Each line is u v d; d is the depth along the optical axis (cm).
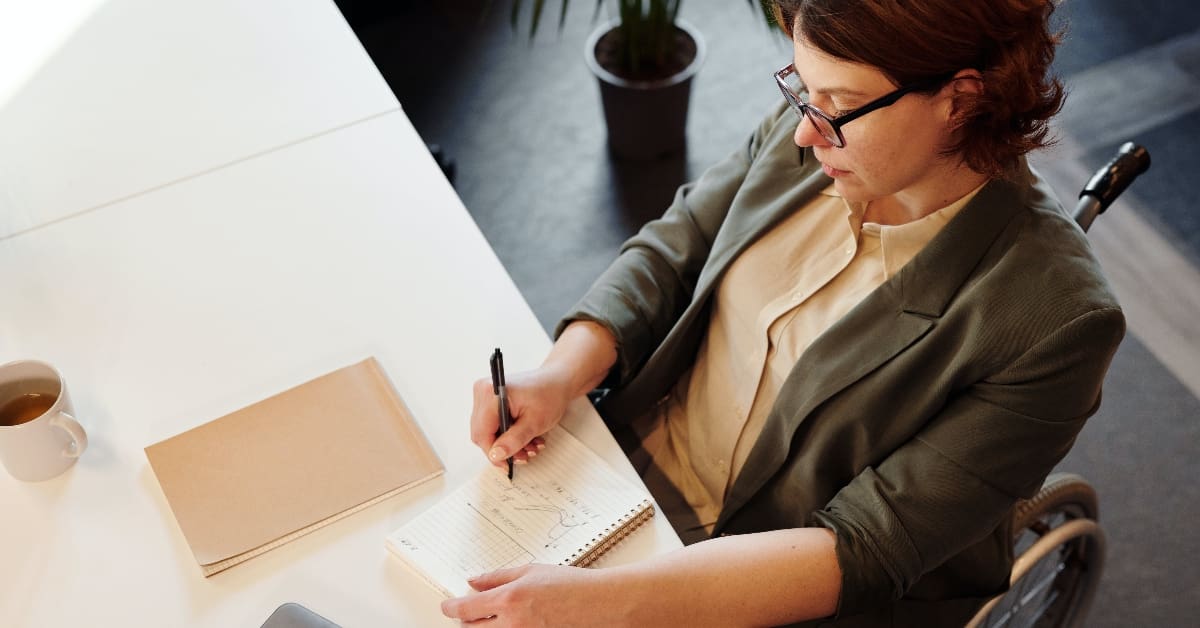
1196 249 238
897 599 114
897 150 94
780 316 118
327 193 138
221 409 116
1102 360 98
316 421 115
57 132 146
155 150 144
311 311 125
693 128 269
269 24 162
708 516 133
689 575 100
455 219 136
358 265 130
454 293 128
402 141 145
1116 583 191
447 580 101
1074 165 252
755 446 120
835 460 115
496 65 287
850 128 94
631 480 112
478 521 106
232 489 109
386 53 289
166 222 135
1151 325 226
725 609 101
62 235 133
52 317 125
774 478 121
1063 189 248
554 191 257
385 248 132
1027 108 91
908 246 107
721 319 127
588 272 242
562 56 289
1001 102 90
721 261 124
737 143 266
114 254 131
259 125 147
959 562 119
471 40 293
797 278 118
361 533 107
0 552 105
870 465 112
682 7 297
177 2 166
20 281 129
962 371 102
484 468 111
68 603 101
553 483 110
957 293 103
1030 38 88
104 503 108
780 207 120
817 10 88
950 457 104
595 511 107
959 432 104
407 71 284
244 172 141
